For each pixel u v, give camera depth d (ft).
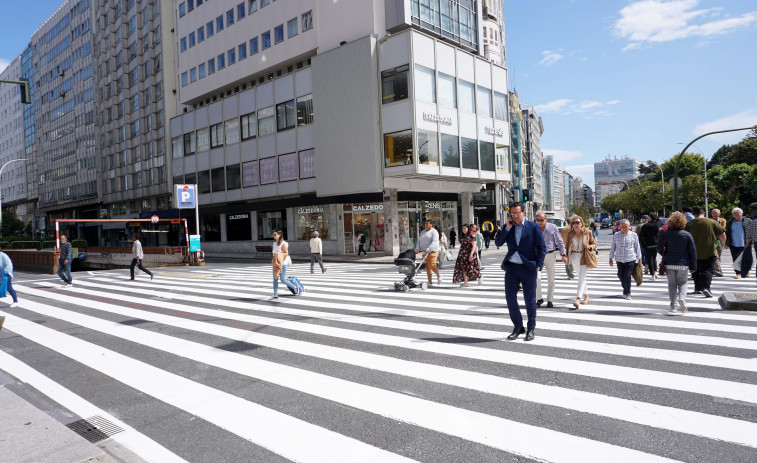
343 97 84.43
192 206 81.76
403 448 10.96
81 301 39.73
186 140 124.36
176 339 23.45
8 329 28.27
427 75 79.92
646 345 18.63
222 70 114.83
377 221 92.22
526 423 12.01
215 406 14.19
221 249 119.96
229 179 111.04
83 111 202.28
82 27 199.82
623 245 29.71
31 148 266.36
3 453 10.78
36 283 57.67
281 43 99.60
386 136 80.69
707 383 14.20
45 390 16.39
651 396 13.38
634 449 10.43
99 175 188.55
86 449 11.02
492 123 94.02
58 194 230.27
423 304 31.14
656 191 216.33
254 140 103.96
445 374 16.14
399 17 83.71
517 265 20.17
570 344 19.25
